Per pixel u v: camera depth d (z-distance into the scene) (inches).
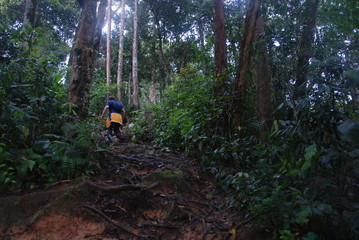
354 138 56.4
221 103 187.9
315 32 206.1
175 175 150.5
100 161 148.2
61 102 157.9
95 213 106.3
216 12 209.5
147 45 854.5
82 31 159.6
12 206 98.8
